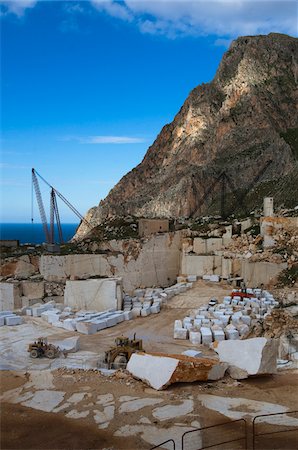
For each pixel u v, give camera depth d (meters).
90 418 14.41
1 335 33.66
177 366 17.02
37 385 17.45
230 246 60.81
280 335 29.88
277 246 55.78
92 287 43.72
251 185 121.19
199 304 46.06
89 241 68.25
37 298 53.59
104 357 26.88
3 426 13.99
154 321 39.75
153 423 13.94
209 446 12.41
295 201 91.38
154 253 60.38
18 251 68.38
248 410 14.77
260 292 46.19
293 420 13.93
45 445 12.81
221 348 19.05
